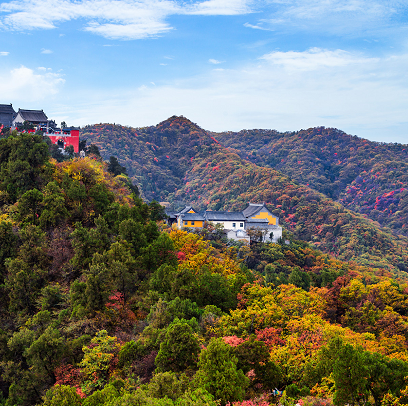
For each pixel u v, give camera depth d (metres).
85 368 39.78
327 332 43.97
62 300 54.38
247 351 37.19
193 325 44.22
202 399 29.89
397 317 64.81
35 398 42.56
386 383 33.72
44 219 65.25
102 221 65.25
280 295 59.91
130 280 53.09
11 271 56.28
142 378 38.38
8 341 46.88
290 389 35.16
